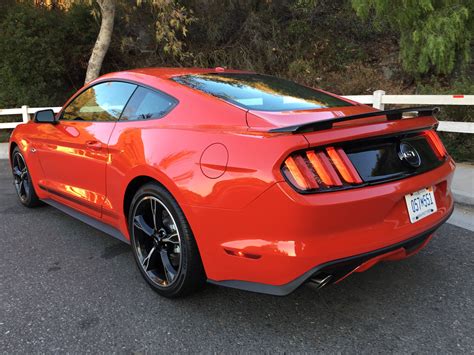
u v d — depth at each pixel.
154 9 13.62
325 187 2.15
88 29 14.90
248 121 2.45
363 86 11.02
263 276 2.23
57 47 14.01
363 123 2.36
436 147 2.81
